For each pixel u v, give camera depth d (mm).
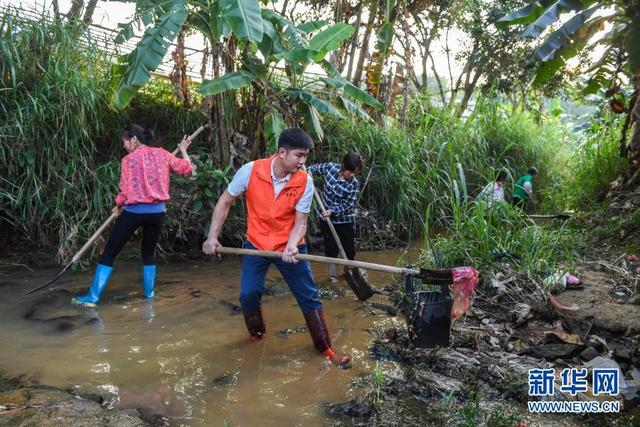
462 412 3016
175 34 5219
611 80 6914
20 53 5766
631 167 7027
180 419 2865
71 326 4160
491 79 13359
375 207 8094
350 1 9727
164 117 7297
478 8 12383
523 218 6184
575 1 4855
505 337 4047
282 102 6852
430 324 3678
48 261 5832
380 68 8797
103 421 2729
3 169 5832
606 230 6074
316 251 7176
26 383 3203
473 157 9633
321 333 3670
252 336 3939
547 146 11328
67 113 5746
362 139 8055
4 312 4406
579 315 4133
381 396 3170
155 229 4848
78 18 6344
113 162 6262
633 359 3627
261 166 3500
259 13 5012
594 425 2951
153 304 4742
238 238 6734
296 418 2906
